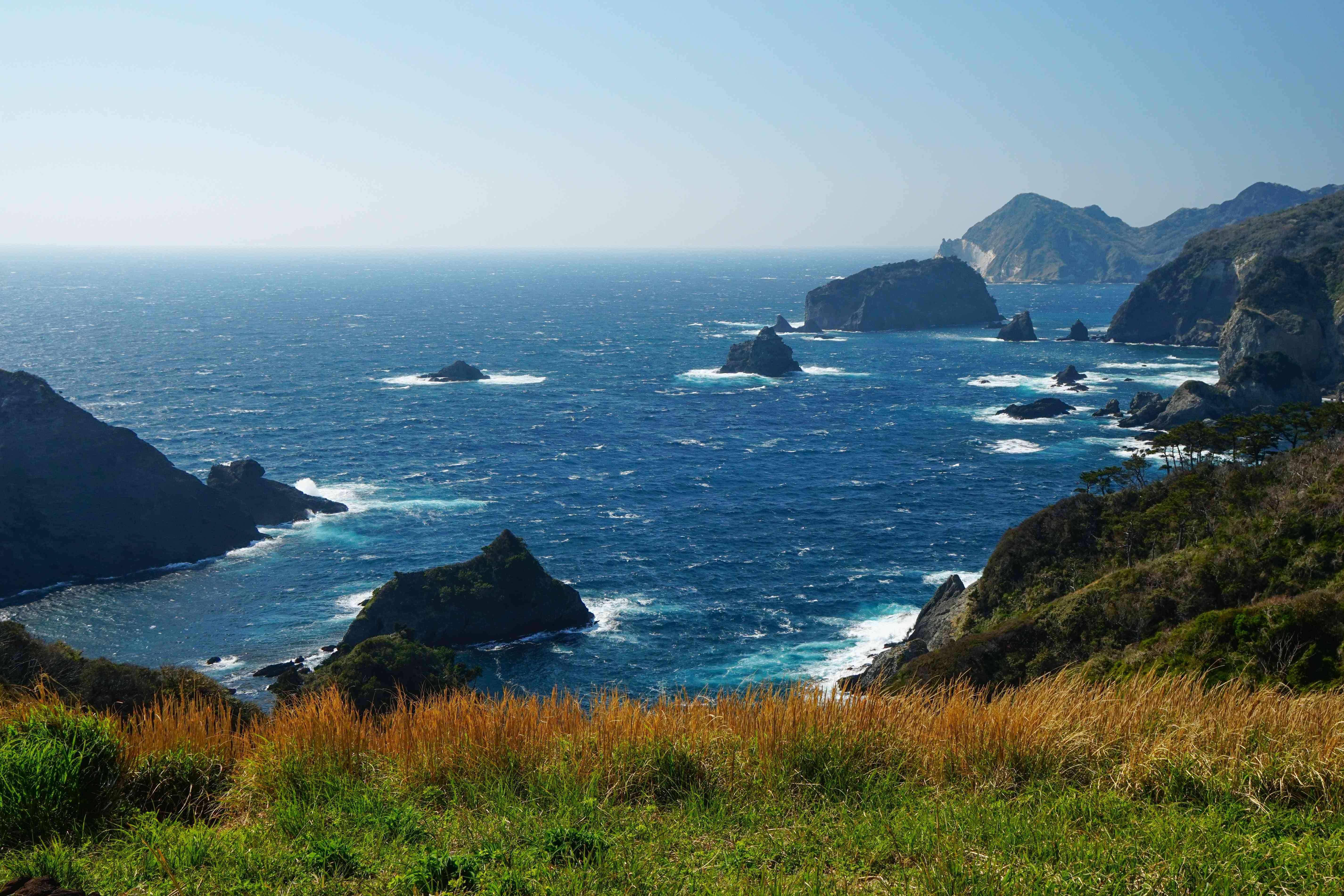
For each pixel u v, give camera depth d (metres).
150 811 10.39
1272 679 19.64
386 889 8.21
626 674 57.03
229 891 8.28
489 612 61.81
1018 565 53.47
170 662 59.72
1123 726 11.33
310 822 9.73
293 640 62.91
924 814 9.38
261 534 83.69
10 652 32.69
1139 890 7.73
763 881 8.02
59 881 8.40
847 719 11.59
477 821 9.73
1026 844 8.58
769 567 75.19
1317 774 9.66
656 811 9.93
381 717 12.69
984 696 12.99
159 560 76.62
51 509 75.12
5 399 78.88
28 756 10.05
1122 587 41.47
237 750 11.84
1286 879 7.82
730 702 12.22
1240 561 41.00
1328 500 44.19
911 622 64.00
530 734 11.44
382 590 62.81
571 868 8.25
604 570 74.31
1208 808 9.30
